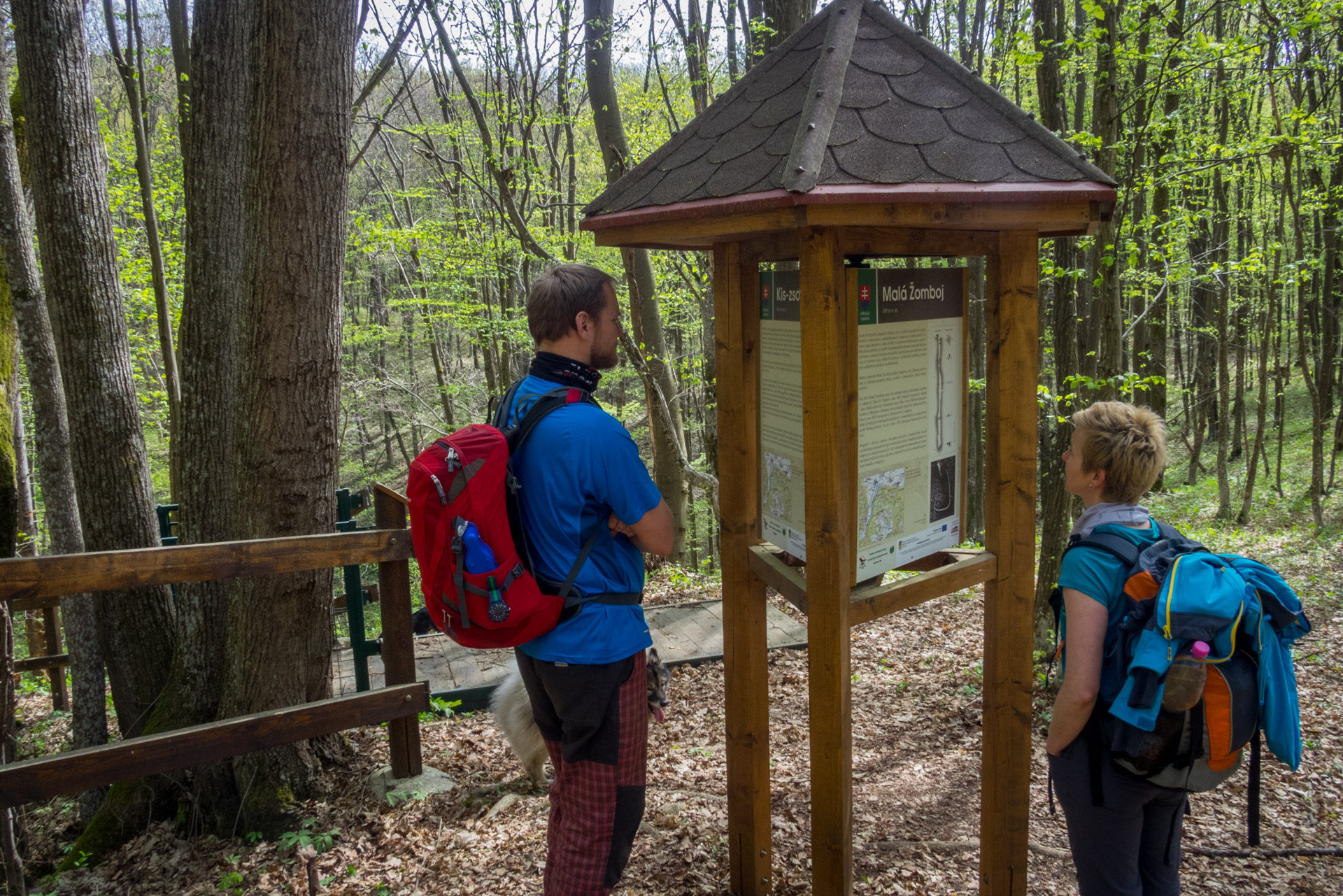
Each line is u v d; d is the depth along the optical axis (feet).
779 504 7.36
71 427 13.21
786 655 18.34
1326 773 13.19
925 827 10.88
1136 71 21.39
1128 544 6.13
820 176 5.25
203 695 12.48
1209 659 5.61
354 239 40.60
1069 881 9.60
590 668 6.59
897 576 26.78
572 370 6.80
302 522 10.96
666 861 9.36
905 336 6.80
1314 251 44.52
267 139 10.20
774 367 7.25
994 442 7.29
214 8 12.26
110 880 10.41
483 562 6.16
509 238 39.42
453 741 13.82
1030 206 5.83
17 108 15.85
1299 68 24.85
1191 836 11.16
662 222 6.57
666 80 34.01
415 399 58.59
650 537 6.68
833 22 6.38
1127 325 19.62
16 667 19.70
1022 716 7.57
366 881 9.32
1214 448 64.39
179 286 35.35
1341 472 48.93
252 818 10.99
